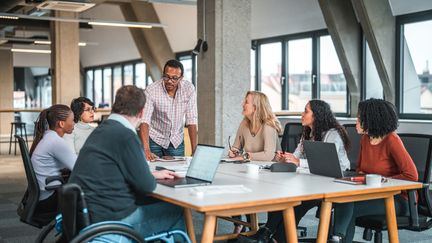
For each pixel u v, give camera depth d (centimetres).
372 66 925
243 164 410
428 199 352
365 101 361
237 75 713
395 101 876
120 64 1852
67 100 1264
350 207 336
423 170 356
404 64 864
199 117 730
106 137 279
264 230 358
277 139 456
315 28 1021
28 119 1769
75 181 280
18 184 778
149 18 1455
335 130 393
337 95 1006
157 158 443
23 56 2136
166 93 473
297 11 1033
